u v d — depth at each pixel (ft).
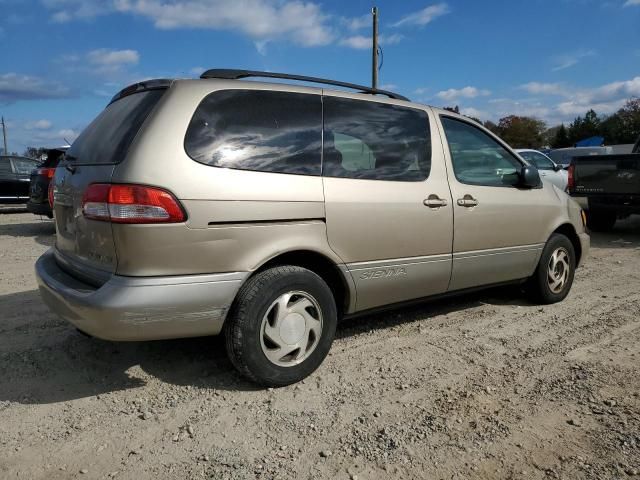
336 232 11.25
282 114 11.00
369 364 11.98
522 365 12.00
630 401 10.24
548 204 16.24
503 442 8.87
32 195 32.89
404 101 13.46
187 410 9.92
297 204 10.62
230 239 9.86
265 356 10.43
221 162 9.93
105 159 10.02
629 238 31.60
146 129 9.62
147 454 8.55
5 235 33.06
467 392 10.64
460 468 8.18
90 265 10.22
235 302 10.19
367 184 11.87
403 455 8.50
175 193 9.32
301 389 10.75
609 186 30.45
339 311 12.17
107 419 9.61
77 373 11.42
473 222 13.96
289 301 10.73
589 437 9.00
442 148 13.65
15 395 10.44
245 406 10.07
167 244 9.30
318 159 11.24
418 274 12.89
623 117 232.12
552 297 16.80
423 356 12.48
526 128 254.06
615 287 19.27
